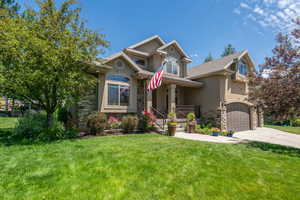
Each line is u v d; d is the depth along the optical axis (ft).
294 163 16.19
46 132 25.40
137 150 19.17
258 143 27.81
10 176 11.93
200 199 9.78
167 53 53.11
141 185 11.16
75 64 26.43
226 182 11.85
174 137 30.58
